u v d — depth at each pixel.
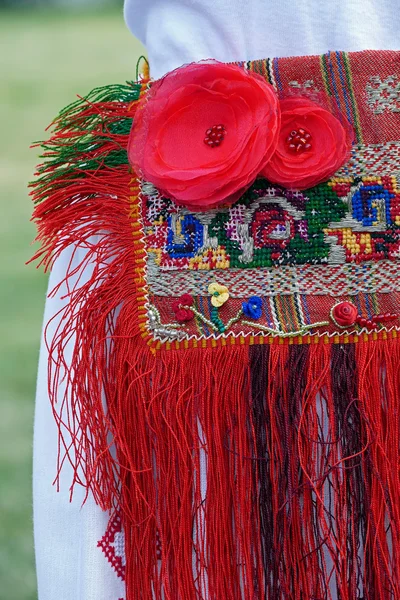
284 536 1.17
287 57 1.20
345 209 1.18
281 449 1.17
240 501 1.17
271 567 1.17
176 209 1.19
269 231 1.18
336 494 1.17
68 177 1.21
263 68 1.19
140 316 1.18
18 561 2.03
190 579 1.18
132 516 1.19
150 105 1.17
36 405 1.24
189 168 1.16
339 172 1.18
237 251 1.18
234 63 1.19
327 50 1.20
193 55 1.20
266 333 1.18
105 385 1.19
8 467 2.29
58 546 1.21
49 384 1.19
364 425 1.17
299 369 1.17
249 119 1.16
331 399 1.17
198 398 1.18
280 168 1.17
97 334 1.19
